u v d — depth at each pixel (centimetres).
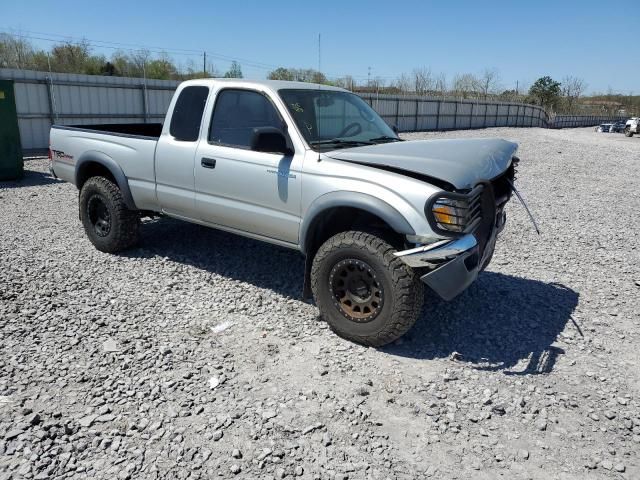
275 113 447
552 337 435
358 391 343
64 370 357
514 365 387
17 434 290
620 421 324
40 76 1664
